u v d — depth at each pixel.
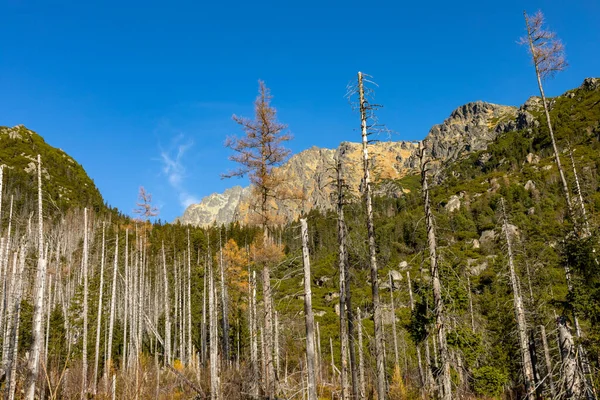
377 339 16.80
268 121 20.44
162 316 50.75
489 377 23.84
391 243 56.44
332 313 53.66
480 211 75.31
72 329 37.66
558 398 15.56
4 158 114.69
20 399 19.67
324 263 66.44
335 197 20.45
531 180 85.12
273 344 24.47
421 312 22.31
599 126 104.75
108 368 30.22
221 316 46.91
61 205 87.31
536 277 28.03
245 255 42.19
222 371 29.00
